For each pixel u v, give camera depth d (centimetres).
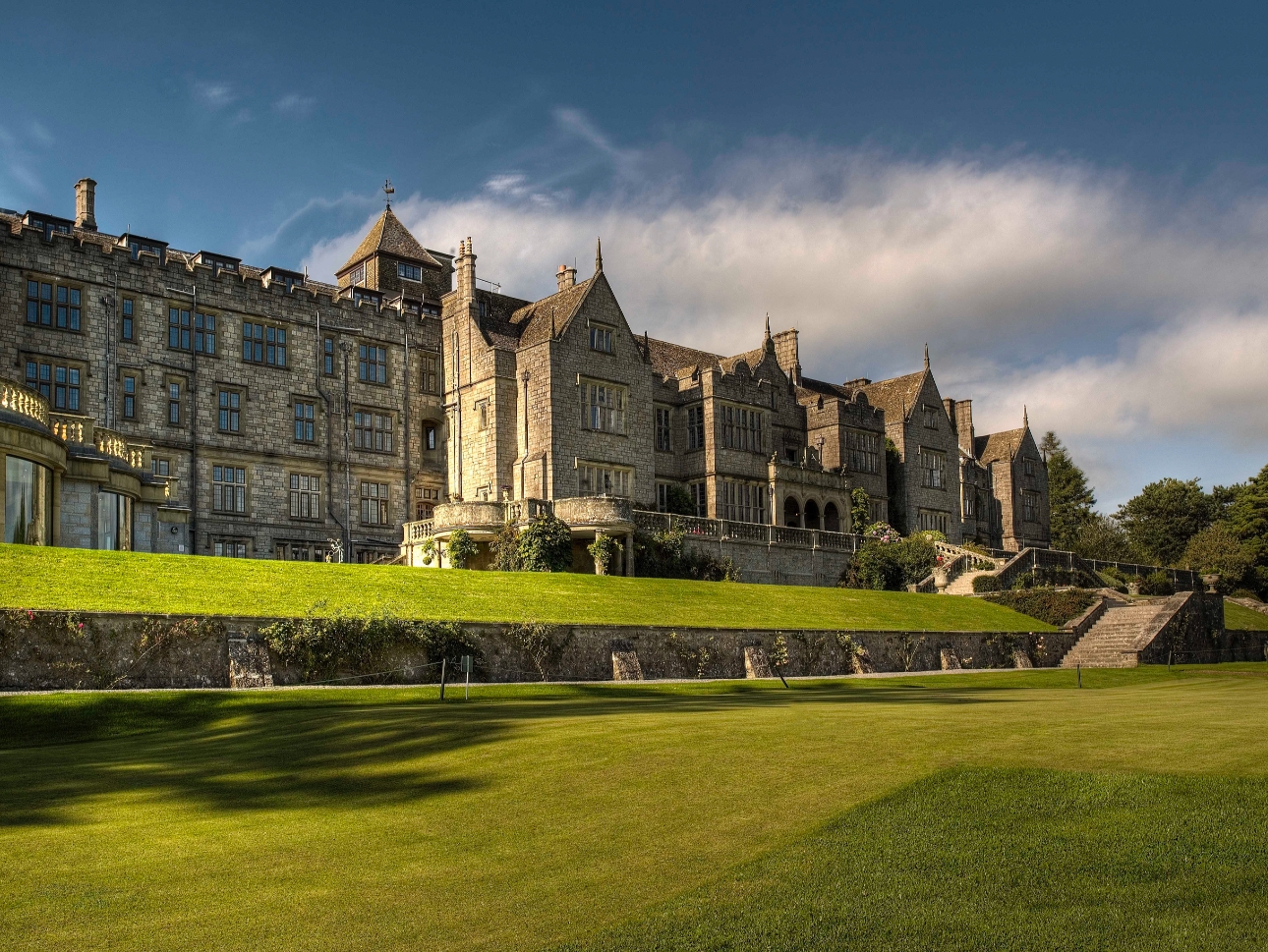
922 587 5706
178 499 4588
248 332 4903
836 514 6312
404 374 5403
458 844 1130
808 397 6631
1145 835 1073
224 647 2511
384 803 1297
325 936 900
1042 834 1091
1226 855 1019
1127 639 4816
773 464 5875
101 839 1145
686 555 4850
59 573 2708
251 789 1379
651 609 3591
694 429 5812
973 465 7888
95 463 3509
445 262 6391
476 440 5288
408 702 2383
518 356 5266
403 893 994
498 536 4441
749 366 6359
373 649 2698
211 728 2005
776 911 943
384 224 6134
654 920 929
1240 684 3378
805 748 1469
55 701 2095
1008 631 4469
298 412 5016
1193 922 901
